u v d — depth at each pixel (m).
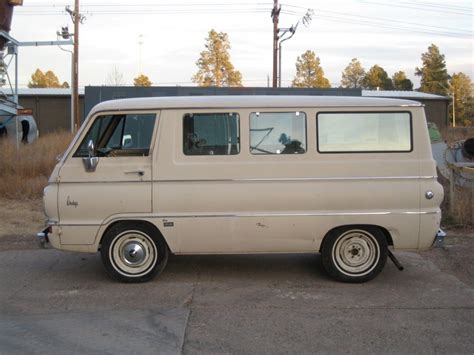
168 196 5.99
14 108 23.17
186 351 4.40
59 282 6.37
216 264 7.11
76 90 33.50
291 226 6.03
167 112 6.09
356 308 5.42
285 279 6.45
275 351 4.40
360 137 6.08
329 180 6.02
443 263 7.20
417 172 6.05
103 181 6.00
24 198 12.89
